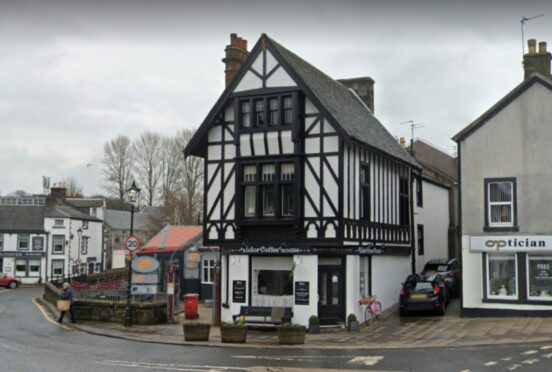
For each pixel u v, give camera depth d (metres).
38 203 65.88
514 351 14.12
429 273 24.31
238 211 20.91
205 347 16.39
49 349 16.00
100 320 22.86
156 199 70.94
